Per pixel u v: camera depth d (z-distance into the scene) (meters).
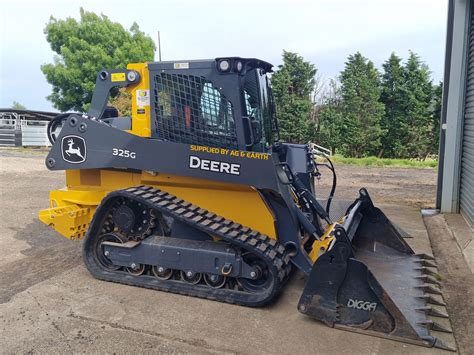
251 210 4.29
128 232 4.50
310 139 26.30
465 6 7.29
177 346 3.28
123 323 3.63
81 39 26.06
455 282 4.55
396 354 3.19
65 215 4.82
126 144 4.45
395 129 26.75
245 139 4.22
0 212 7.86
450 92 7.54
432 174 14.44
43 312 3.81
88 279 4.58
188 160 4.25
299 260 4.19
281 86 25.84
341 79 28.06
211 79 4.25
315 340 3.38
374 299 3.43
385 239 4.95
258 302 3.91
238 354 3.18
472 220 6.55
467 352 3.22
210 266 4.11
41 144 24.05
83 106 25.59
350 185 11.58
